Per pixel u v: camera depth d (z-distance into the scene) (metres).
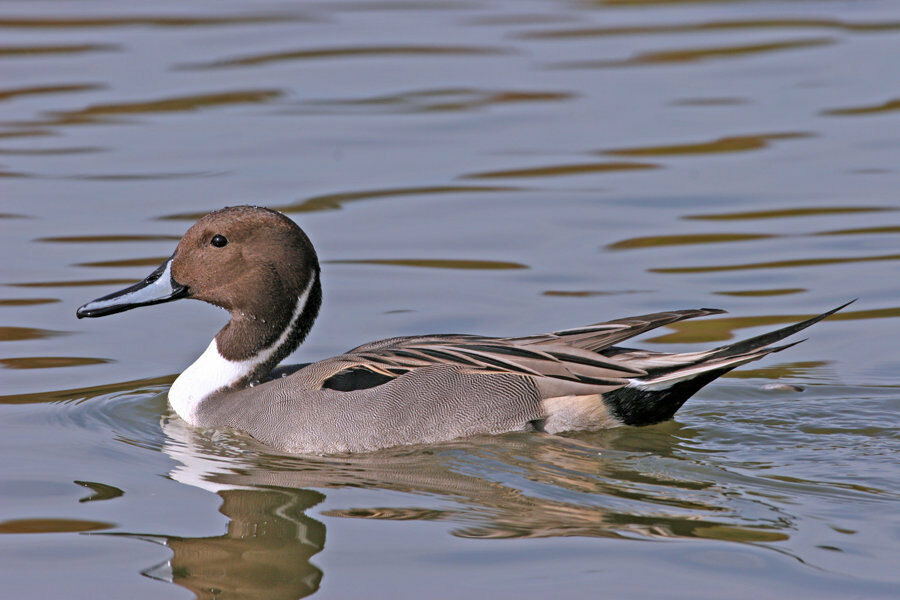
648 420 11.47
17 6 26.50
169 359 13.66
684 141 19.53
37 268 15.49
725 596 8.19
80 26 25.20
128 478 10.52
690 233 16.48
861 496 9.88
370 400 11.31
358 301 14.72
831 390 12.51
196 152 19.38
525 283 15.12
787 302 14.54
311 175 18.48
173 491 10.22
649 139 19.67
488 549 8.97
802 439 11.28
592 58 23.38
